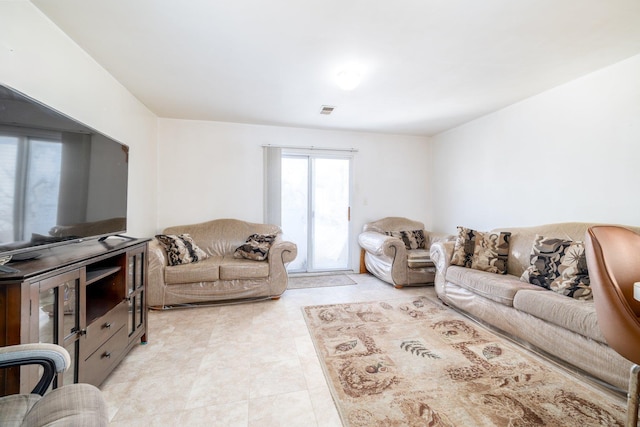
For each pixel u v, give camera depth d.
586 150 2.44
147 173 3.29
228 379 1.63
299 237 4.31
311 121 3.84
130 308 1.83
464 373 1.68
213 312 2.70
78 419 0.68
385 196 4.53
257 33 1.84
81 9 1.61
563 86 2.62
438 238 3.84
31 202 1.20
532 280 2.17
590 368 1.58
